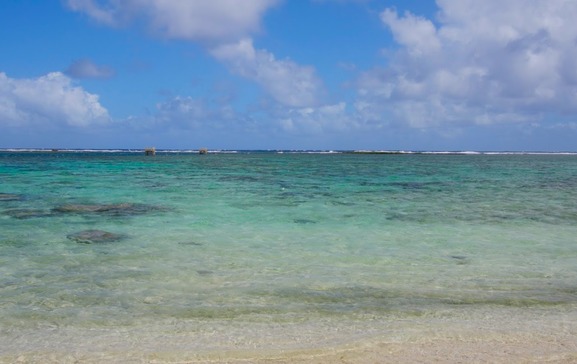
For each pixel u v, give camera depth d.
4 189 25.22
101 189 25.72
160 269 9.48
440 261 10.49
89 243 11.81
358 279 8.97
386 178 37.38
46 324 6.57
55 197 21.64
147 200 20.84
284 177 37.75
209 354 5.62
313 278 8.99
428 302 7.70
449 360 5.48
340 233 13.70
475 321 6.82
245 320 6.80
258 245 11.92
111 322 6.67
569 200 22.27
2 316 6.84
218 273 9.25
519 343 6.00
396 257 10.82
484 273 9.50
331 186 29.27
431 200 21.97
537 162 85.38
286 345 5.88
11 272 9.13
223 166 58.44
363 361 5.46
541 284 8.77
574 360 5.52
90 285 8.37
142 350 5.71
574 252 11.50
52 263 9.86
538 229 14.58
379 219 16.27
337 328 6.50
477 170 52.16
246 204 19.83
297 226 14.75
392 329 6.45
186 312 7.10
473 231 14.17
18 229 13.58
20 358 5.48
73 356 5.54
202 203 19.98
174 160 79.81
